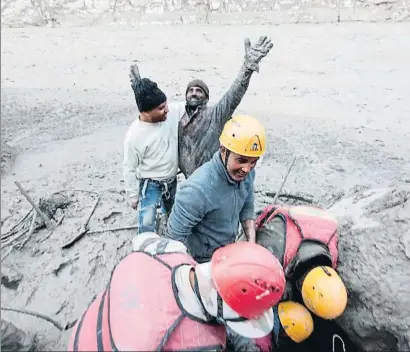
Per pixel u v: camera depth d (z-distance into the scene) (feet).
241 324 6.89
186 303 7.02
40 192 16.48
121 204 15.34
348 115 23.32
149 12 41.29
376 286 9.51
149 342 6.59
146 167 11.94
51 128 22.77
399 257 9.65
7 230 14.32
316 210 10.75
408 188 11.10
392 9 38.06
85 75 30.71
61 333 10.55
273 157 18.56
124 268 7.66
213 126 11.05
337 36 35.29
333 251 10.02
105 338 7.01
